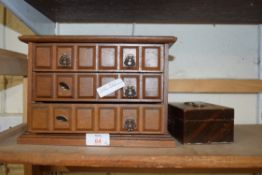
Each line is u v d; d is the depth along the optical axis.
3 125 1.05
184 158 0.59
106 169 1.05
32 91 0.67
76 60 0.65
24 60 0.85
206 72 1.03
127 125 0.65
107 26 1.02
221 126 0.70
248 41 1.03
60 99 0.66
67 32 1.02
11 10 0.69
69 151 0.62
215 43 1.03
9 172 1.05
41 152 0.61
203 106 0.74
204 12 0.85
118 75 0.65
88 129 0.66
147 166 0.59
